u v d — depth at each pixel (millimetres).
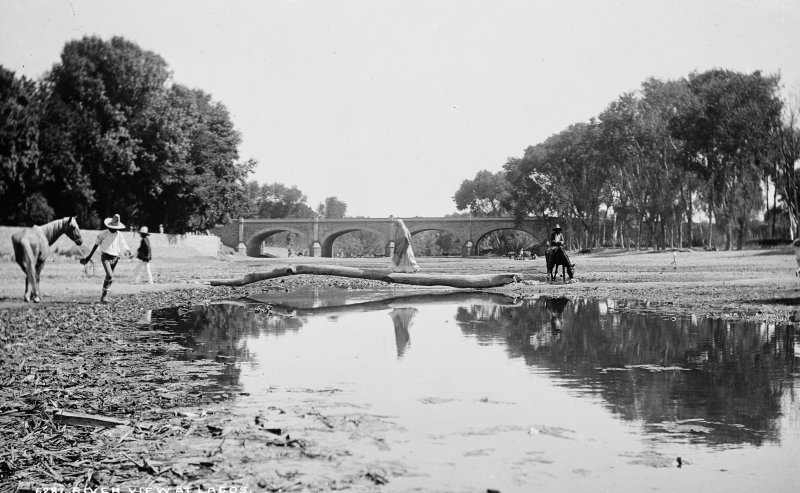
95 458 7109
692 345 14141
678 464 6703
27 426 8375
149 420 8508
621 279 38656
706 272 43875
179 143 61500
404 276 36281
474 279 34781
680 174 81438
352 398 9547
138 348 14336
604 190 98000
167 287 33000
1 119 46094
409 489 6070
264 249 154375
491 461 6809
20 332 16719
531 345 14375
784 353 13102
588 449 7184
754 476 6371
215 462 6832
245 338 15812
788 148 60062
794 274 38188
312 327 17875
